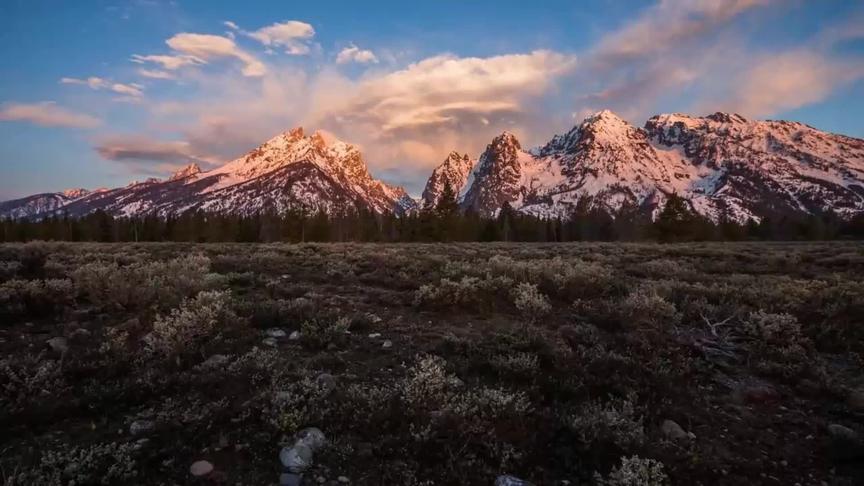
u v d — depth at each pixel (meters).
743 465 5.07
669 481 4.61
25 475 3.83
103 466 4.18
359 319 8.99
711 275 17.59
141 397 5.52
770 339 8.77
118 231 95.50
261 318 8.68
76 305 9.37
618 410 5.78
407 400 5.46
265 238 99.44
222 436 4.82
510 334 8.33
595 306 10.91
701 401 6.48
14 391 5.34
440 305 10.61
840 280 14.12
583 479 4.67
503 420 5.30
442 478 4.45
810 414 6.34
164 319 8.10
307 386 5.77
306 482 4.29
